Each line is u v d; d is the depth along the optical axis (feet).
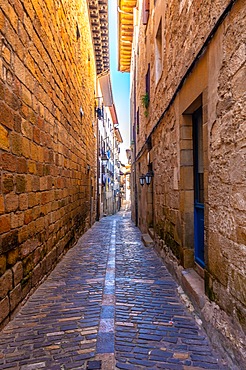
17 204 10.46
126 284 13.64
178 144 13.56
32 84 12.35
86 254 20.63
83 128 31.17
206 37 8.85
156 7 19.70
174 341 8.39
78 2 26.86
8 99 9.65
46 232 14.62
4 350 7.92
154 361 7.38
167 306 10.98
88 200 37.01
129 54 54.03
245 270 6.41
